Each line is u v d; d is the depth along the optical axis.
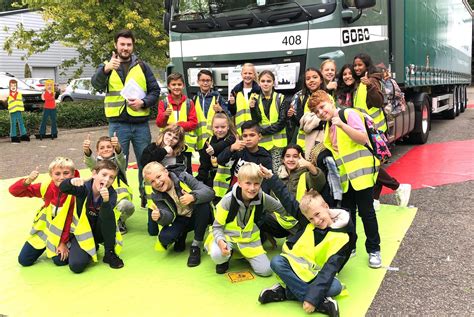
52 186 4.04
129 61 5.07
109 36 16.23
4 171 8.34
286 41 5.89
